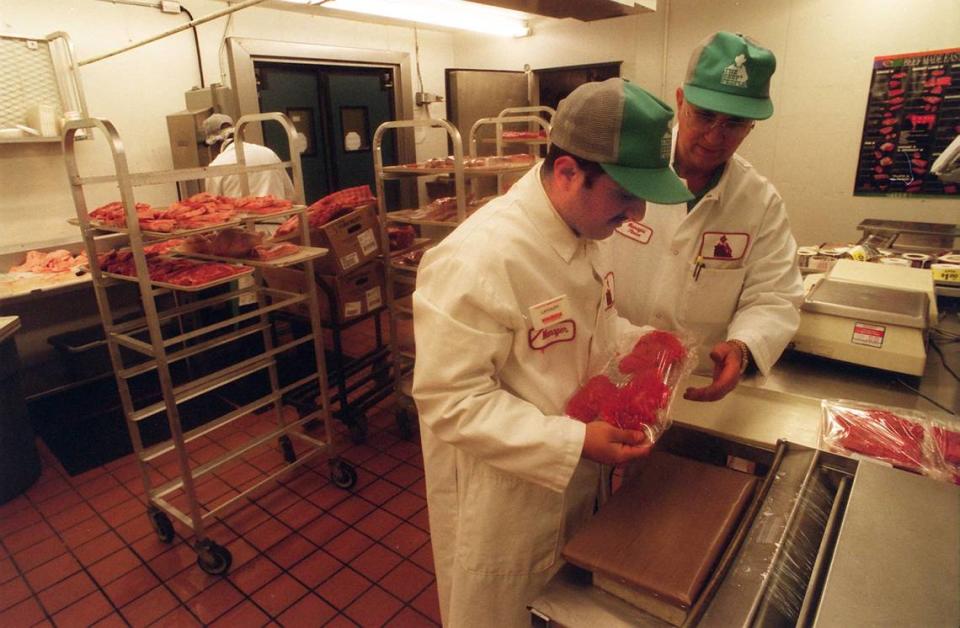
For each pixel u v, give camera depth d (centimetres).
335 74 470
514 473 95
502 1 230
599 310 114
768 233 147
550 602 78
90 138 347
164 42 373
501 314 94
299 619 187
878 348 143
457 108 492
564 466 89
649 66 462
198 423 315
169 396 193
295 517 236
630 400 94
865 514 75
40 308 339
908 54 358
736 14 411
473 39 554
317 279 271
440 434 98
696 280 149
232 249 215
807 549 76
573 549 81
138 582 204
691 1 427
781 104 407
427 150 552
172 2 368
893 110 371
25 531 233
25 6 317
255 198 230
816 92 393
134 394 351
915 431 105
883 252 247
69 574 209
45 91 328
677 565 77
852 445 103
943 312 197
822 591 65
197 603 194
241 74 399
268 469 270
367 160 509
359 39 475
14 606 196
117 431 309
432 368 95
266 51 411
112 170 364
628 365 108
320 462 274
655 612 75
